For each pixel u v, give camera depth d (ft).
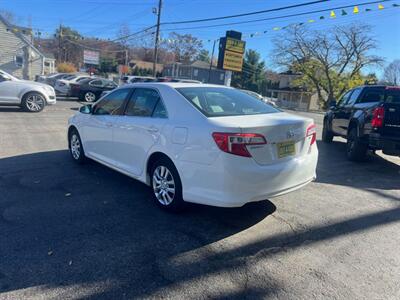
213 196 11.59
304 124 13.05
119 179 17.62
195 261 10.19
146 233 11.85
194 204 13.79
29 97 42.98
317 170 21.79
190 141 12.09
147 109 14.65
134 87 15.92
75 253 10.37
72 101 67.36
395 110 21.47
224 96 14.40
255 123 11.70
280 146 12.17
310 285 9.25
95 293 8.57
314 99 197.26
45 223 12.30
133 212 13.57
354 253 11.05
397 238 12.23
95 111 18.45
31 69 112.57
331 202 15.64
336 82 163.43
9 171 18.37
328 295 8.86
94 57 178.29
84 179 17.46
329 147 31.81
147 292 8.70
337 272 9.92
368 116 22.91
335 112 32.04
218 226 12.59
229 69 104.63
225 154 11.19
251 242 11.50
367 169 22.77
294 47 164.86
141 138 14.35
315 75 170.19
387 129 21.63
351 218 13.85
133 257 10.29
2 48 106.32
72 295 8.46
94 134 18.11
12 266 9.56
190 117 12.60
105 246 10.87
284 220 13.35
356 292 9.03
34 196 14.84
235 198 11.34
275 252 10.92
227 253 10.72
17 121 35.58
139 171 14.82
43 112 44.42
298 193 16.66
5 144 24.82
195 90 14.14
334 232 12.51
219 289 8.94
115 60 263.29
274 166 11.91
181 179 12.51
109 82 68.28
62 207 13.79
